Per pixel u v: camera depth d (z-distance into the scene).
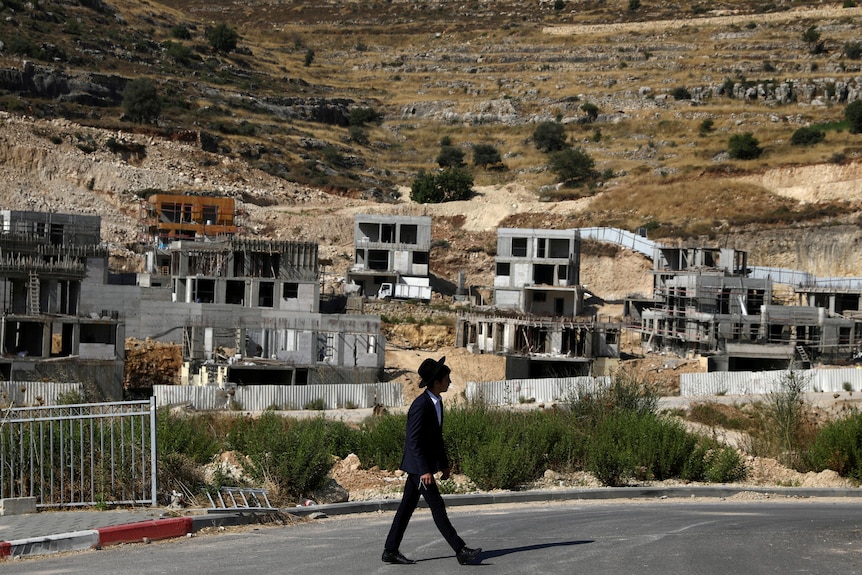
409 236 102.38
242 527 19.41
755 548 17.16
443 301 99.56
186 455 25.42
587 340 80.38
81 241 79.94
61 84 133.75
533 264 99.88
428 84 184.38
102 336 63.75
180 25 186.25
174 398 56.78
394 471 30.25
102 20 170.25
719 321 83.50
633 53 188.75
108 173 114.06
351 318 72.06
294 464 23.62
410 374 74.94
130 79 142.88
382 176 143.38
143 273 87.19
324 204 125.12
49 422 21.56
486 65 192.25
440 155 148.62
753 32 190.75
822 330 82.69
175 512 19.55
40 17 157.12
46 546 16.80
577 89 174.12
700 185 123.06
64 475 21.41
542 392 60.94
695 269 93.31
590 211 121.69
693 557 16.30
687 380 64.81
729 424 51.31
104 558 16.22
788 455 34.09
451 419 31.62
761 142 141.88
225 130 141.12
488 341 83.12
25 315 60.94
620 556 16.34
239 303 79.50
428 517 21.70
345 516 21.70
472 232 116.12
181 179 119.69
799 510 23.77
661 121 156.25
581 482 29.16
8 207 103.62
